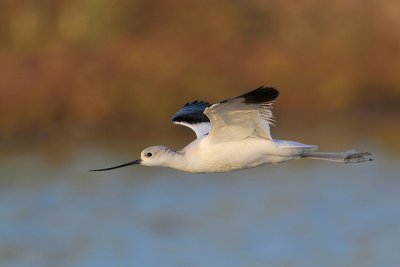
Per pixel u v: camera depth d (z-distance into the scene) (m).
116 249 15.91
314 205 17.95
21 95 23.98
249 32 27.19
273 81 25.91
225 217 17.44
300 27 27.59
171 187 19.41
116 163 20.84
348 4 28.47
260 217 17.33
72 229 16.89
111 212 17.67
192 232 16.59
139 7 26.98
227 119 8.98
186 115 10.19
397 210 17.52
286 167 21.02
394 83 26.92
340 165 20.88
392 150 21.53
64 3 27.20
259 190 19.17
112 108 24.19
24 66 25.00
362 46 27.45
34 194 18.62
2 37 26.67
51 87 24.33
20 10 27.14
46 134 23.55
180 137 23.64
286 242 16.16
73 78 24.62
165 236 16.48
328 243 16.06
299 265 15.16
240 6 27.55
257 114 8.96
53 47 26.02
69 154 21.92
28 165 20.88
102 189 19.14
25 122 23.75
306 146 9.23
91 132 23.72
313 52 26.94
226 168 9.35
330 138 22.84
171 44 26.09
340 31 27.64
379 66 27.11
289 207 17.97
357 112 26.06
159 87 24.59
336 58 26.86
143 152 9.49
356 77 26.66
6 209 17.81
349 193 18.69
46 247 16.05
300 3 28.27
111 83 24.52
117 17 26.66
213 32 26.69
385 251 15.59
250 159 9.24
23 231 16.73
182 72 25.14
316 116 25.67
